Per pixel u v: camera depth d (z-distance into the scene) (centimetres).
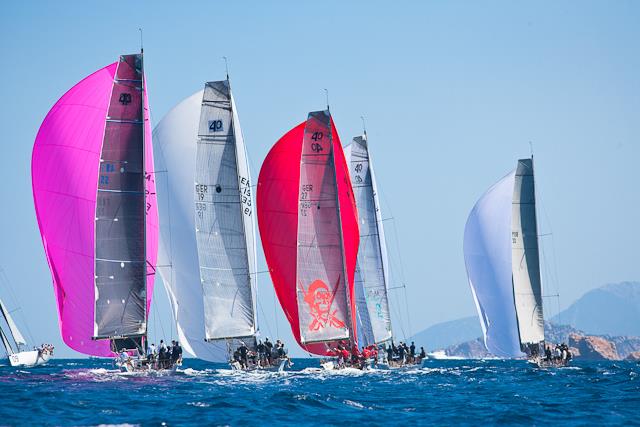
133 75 18725
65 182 19425
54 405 14525
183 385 17800
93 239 19525
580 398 17088
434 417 14312
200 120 19988
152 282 19525
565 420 14125
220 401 15312
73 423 12825
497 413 14738
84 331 19488
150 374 19338
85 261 19512
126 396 15888
